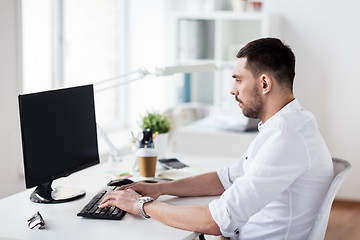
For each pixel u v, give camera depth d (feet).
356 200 15.21
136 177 7.90
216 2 15.29
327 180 5.99
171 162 8.65
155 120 8.82
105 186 7.24
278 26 15.08
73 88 6.88
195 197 6.95
